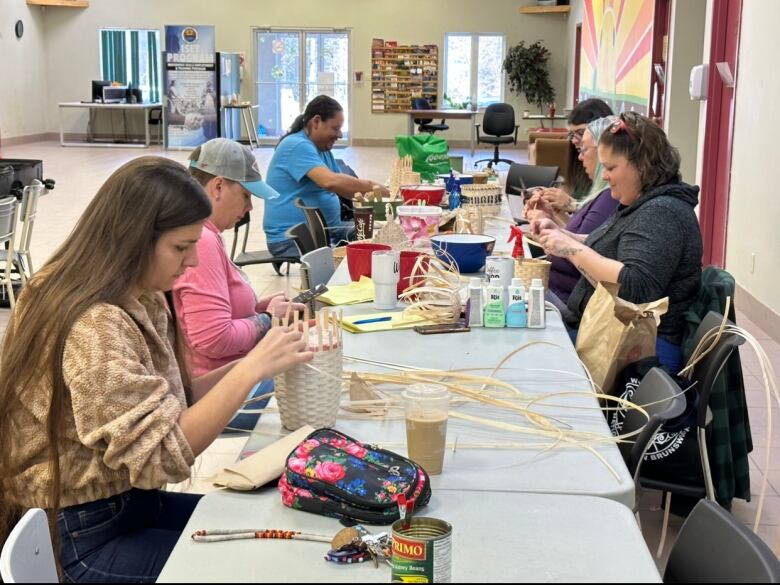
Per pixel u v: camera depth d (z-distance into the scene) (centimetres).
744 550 132
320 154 540
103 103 1825
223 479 165
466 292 289
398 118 1969
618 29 1119
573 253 295
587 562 138
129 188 172
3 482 174
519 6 1892
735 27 647
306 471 155
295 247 530
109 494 175
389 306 288
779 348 518
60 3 1888
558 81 1908
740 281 614
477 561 138
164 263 175
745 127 605
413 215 365
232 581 133
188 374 214
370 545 140
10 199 567
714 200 710
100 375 162
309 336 192
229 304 262
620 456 179
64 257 172
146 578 172
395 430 192
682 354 293
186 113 1816
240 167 269
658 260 286
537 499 160
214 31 1806
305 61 1947
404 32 1927
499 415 201
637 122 299
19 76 1852
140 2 1916
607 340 249
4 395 171
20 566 126
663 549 287
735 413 294
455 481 168
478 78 1942
